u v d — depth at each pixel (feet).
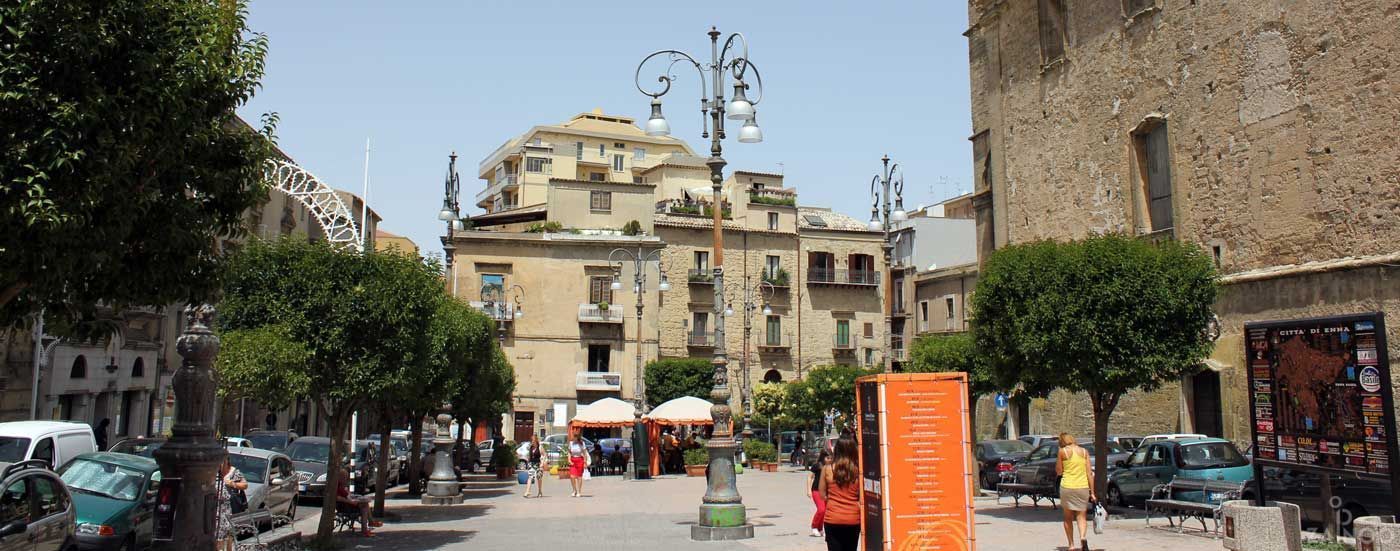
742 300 216.74
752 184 239.71
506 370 132.57
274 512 64.59
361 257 52.54
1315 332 43.11
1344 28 73.15
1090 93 100.58
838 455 36.40
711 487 55.01
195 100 31.89
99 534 43.91
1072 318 59.57
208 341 36.76
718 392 56.03
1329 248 73.82
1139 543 48.42
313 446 92.48
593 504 84.12
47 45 27.30
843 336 222.69
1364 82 71.41
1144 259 60.59
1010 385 66.85
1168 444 69.05
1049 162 106.52
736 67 60.23
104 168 27.66
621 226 211.61
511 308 193.77
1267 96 79.77
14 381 98.27
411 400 67.92
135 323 128.16
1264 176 79.92
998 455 94.63
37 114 26.86
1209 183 85.46
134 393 129.80
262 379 48.08
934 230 212.43
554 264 198.08
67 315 32.83
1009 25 114.62
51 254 26.86
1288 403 44.70
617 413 130.41
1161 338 60.03
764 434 207.21
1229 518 42.68
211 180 34.83
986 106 119.03
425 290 53.93
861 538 36.42
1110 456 79.36
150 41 29.99
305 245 52.60
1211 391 86.79
